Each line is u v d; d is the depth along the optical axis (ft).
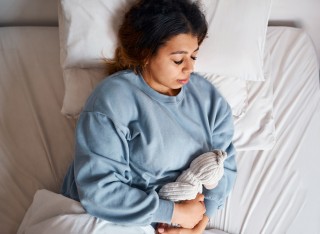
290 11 4.58
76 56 3.49
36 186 3.37
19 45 4.21
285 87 4.11
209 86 3.48
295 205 3.41
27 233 2.83
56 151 3.60
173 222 2.96
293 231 3.27
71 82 3.61
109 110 2.88
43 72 4.04
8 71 3.99
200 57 3.56
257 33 3.60
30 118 3.72
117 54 3.35
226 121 3.48
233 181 3.43
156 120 3.01
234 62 3.59
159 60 2.77
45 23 4.73
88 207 2.79
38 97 3.87
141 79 3.06
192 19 2.75
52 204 2.93
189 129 3.19
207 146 3.27
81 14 3.35
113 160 2.86
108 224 2.79
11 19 4.64
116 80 3.03
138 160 3.01
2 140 3.54
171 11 2.69
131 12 2.94
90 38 3.39
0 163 3.41
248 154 3.73
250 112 3.83
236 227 3.34
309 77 4.23
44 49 4.21
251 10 3.52
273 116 3.88
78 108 3.59
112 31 3.38
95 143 2.83
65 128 3.72
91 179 2.78
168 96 3.09
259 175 3.59
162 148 2.99
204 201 3.28
